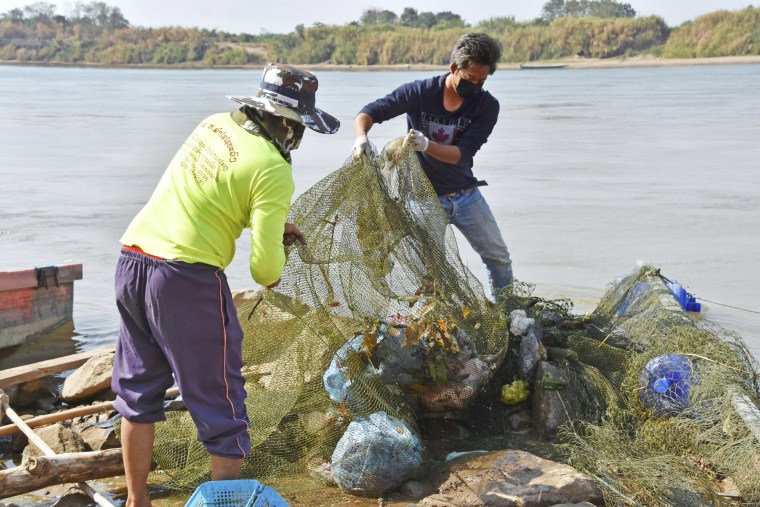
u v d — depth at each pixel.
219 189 3.92
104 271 9.80
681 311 6.27
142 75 98.69
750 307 8.30
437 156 5.96
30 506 4.62
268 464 4.81
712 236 11.36
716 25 121.50
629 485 4.54
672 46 121.88
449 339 5.20
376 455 4.63
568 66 113.00
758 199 14.16
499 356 5.38
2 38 174.88
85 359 6.43
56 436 5.08
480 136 6.25
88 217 12.70
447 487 4.57
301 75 4.13
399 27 140.00
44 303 7.82
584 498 4.39
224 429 4.01
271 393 4.94
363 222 5.26
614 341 6.28
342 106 38.00
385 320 5.21
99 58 157.62
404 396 5.17
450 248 5.61
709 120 30.86
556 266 9.87
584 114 34.78
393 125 30.00
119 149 22.41
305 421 5.02
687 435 4.98
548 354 5.69
